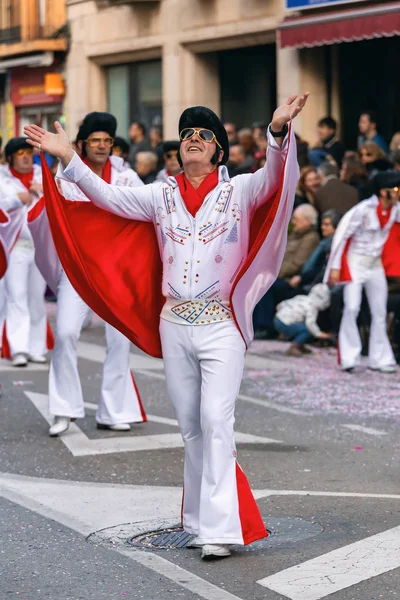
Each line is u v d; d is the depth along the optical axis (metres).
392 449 11.27
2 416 12.89
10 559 7.82
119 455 10.96
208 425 7.68
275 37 27.59
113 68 34.53
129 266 8.16
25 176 14.84
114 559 7.79
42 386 14.77
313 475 10.15
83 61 35.06
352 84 26.17
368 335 17.44
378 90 25.55
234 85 30.06
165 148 15.56
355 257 15.88
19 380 15.21
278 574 7.40
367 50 25.72
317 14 25.52
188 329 7.76
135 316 8.20
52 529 8.52
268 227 7.40
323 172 19.12
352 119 26.25
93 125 11.34
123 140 18.41
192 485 8.10
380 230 15.75
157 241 8.09
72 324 11.64
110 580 7.37
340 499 9.23
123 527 8.56
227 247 7.71
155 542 8.18
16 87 39.22
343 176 18.59
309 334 17.41
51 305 24.42
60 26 36.03
